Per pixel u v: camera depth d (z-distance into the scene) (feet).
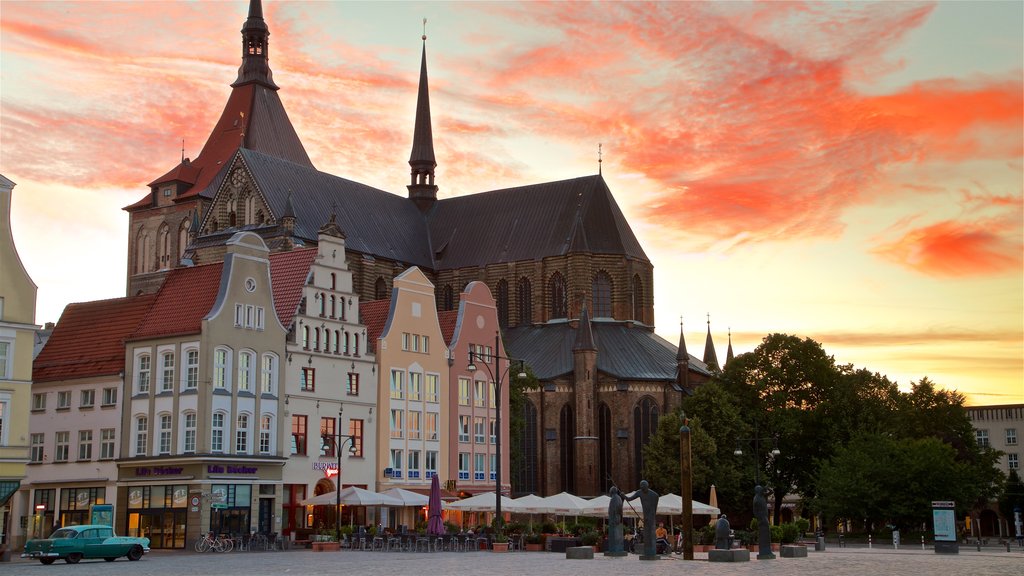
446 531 284.61
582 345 475.72
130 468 284.20
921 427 480.23
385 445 332.39
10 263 249.75
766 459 425.69
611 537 221.25
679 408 447.42
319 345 314.76
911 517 370.32
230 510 279.49
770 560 210.79
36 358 311.47
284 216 449.89
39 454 301.84
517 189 567.18
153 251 537.65
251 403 288.51
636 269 535.60
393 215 557.33
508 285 540.52
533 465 476.54
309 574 156.97
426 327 356.59
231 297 286.05
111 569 179.11
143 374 287.48
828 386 428.97
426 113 606.14
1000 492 476.95
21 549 298.97
